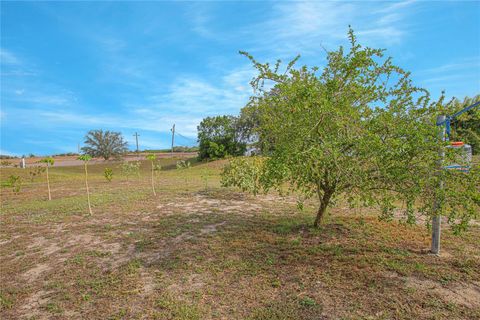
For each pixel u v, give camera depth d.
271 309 3.59
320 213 6.26
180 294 4.04
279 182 5.51
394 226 6.50
